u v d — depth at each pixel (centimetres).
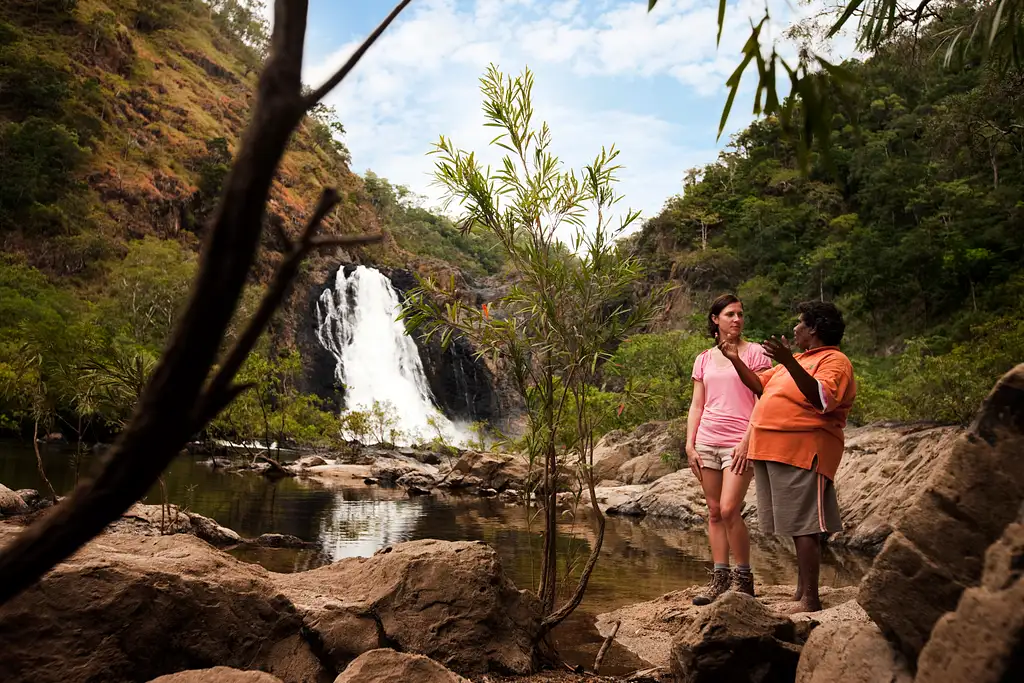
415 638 353
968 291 4775
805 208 6172
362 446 2920
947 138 2238
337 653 336
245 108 8412
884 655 239
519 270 392
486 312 389
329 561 652
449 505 1241
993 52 318
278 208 6281
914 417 1875
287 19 60
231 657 320
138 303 4847
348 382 5112
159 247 5647
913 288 4962
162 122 7169
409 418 4947
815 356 415
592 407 416
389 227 8675
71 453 1988
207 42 9256
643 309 386
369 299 5369
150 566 315
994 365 1673
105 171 6219
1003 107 1991
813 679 254
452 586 365
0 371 2480
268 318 59
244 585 330
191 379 57
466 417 5091
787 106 117
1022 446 211
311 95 69
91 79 6631
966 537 217
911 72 911
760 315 5534
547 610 395
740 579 436
